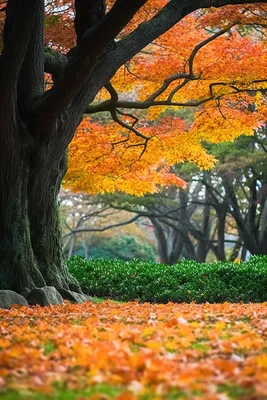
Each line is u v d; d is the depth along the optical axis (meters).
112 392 4.84
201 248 41.03
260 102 19.28
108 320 9.68
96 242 52.62
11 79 12.68
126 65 19.25
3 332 8.07
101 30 12.34
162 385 4.80
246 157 31.80
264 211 35.06
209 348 6.81
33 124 13.90
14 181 13.79
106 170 20.66
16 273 13.84
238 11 17.00
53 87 13.33
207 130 19.58
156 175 21.89
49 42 17.81
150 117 20.42
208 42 17.97
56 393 4.80
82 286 19.16
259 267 19.38
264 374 5.12
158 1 17.42
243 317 9.75
